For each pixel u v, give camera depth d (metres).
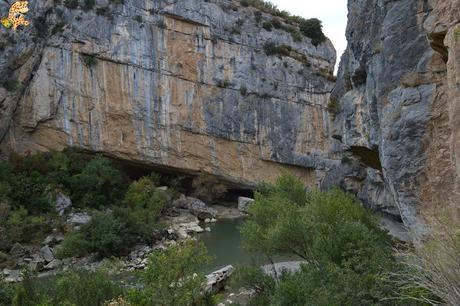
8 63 45.12
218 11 57.16
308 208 21.50
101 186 45.97
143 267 30.34
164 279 16.50
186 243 18.73
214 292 22.44
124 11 51.72
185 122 54.50
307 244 19.67
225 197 60.97
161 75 53.41
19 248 32.41
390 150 15.24
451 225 9.03
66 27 49.34
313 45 63.00
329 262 14.76
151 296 16.25
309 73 61.38
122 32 51.50
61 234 36.56
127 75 51.81
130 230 35.66
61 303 16.19
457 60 9.35
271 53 59.56
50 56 48.78
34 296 17.75
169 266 16.91
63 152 49.06
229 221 49.47
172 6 54.03
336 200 21.16
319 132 60.75
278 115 58.94
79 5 50.00
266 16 61.41
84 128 50.31
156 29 53.41
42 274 29.39
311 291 14.35
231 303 20.22
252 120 57.62
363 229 16.69
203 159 55.78
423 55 14.41
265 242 21.16
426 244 9.55
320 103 61.28
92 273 19.84
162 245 36.72
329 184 32.50
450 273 8.02
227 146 56.94
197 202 54.22
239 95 57.25
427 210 13.80
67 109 49.59
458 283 7.93
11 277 27.86
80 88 50.00
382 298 11.02
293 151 59.28
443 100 13.59
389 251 15.28
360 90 21.39
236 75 57.19
